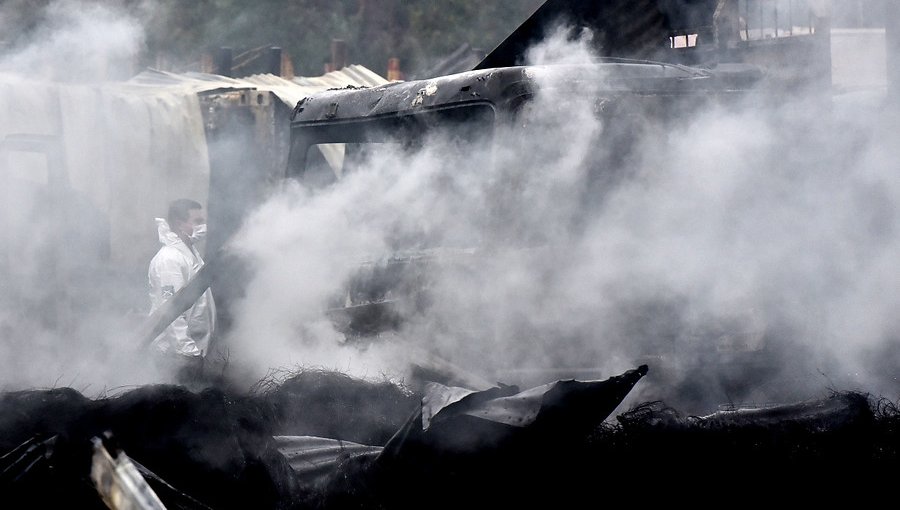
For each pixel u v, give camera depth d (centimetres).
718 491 964
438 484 946
